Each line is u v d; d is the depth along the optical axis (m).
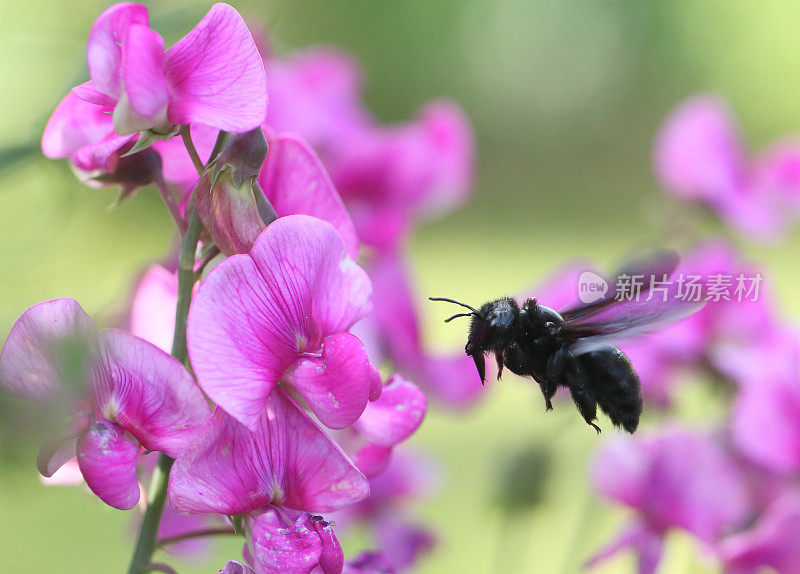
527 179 4.25
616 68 4.41
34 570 1.13
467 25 4.10
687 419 0.83
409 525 0.82
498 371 0.61
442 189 0.83
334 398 0.55
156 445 0.54
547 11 4.26
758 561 0.72
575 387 0.62
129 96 0.54
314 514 0.55
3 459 0.51
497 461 0.80
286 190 0.57
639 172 4.38
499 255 3.29
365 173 0.80
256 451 0.55
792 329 0.82
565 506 1.28
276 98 0.78
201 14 0.60
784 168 0.94
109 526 1.25
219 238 0.55
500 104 4.31
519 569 0.80
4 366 0.53
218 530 0.56
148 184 0.57
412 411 0.57
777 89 4.32
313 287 0.55
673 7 4.39
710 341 0.81
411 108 3.98
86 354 0.53
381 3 3.83
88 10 0.60
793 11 4.29
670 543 0.79
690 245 0.88
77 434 0.54
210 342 0.54
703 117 0.94
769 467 0.75
